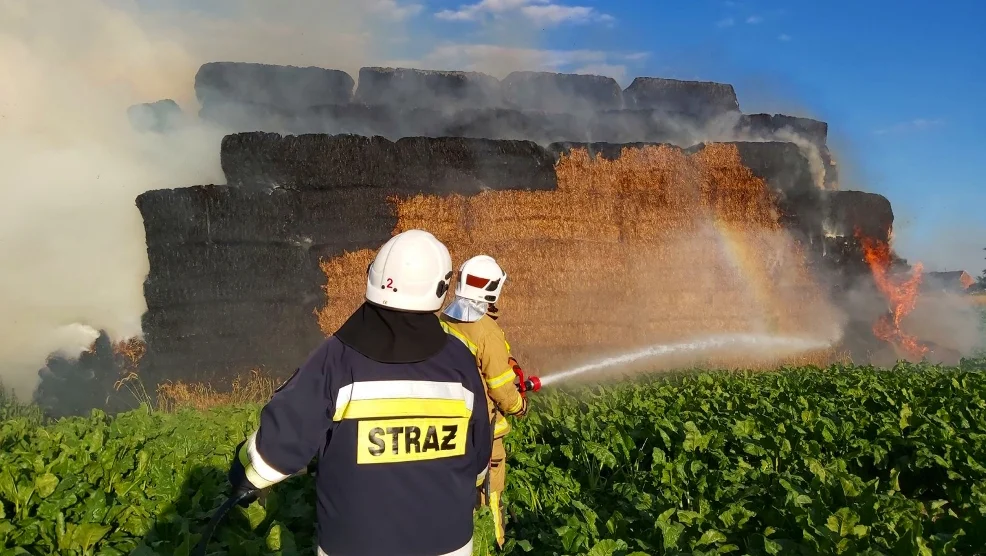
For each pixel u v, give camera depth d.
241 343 14.45
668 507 6.47
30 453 6.57
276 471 3.31
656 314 17.08
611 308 16.67
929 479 7.97
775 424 8.84
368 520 3.38
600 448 7.91
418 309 3.49
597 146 16.95
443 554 3.49
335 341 3.47
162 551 5.18
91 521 5.52
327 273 15.06
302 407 3.30
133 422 9.06
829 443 8.45
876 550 4.99
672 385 13.50
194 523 5.62
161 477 6.30
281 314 14.72
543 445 8.51
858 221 19.62
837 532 5.25
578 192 16.70
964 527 5.70
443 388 3.50
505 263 16.11
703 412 9.90
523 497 6.89
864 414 9.82
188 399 13.89
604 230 16.86
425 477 3.44
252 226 14.62
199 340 14.25
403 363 3.45
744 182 18.28
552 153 16.62
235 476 3.42
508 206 16.22
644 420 9.14
